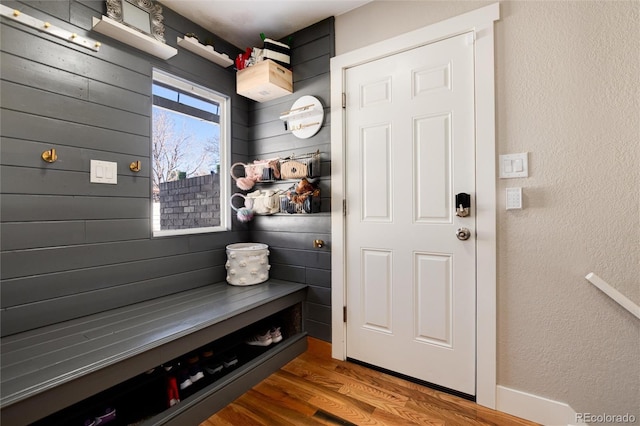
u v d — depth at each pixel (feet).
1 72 4.28
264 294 6.46
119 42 5.60
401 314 6.06
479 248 5.18
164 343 4.33
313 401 5.35
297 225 7.47
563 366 4.61
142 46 5.81
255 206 7.61
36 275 4.59
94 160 5.22
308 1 6.31
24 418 3.10
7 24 4.34
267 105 7.98
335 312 6.86
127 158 5.68
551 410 4.68
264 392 5.62
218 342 6.59
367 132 6.43
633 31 4.12
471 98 5.29
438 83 5.61
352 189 6.65
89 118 5.16
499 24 5.00
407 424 4.75
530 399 4.82
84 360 3.73
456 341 5.47
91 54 5.21
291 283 7.39
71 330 4.56
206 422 4.85
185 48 6.75
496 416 4.93
